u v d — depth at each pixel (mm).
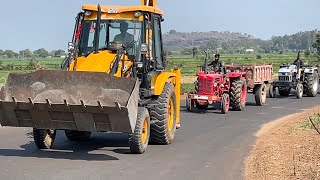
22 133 14461
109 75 10461
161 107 12234
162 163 10305
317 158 10305
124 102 10375
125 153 11375
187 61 102062
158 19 12930
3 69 80875
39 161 10344
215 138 13672
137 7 11977
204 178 9016
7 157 10742
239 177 9086
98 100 10461
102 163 10219
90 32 12109
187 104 20422
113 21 12047
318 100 25875
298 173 9047
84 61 11445
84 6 12141
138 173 9344
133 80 10414
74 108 10188
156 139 12461
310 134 13516
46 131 11602
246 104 23688
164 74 12688
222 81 20094
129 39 11938
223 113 19703
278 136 13609
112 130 10359
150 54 12219
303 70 27781
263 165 9875
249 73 22109
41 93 10703
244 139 13492
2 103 10406
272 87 27328
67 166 9875
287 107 22219
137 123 10969
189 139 13492
